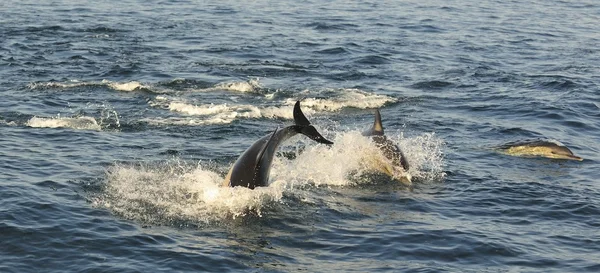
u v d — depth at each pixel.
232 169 23.61
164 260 19.19
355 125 34.00
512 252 20.50
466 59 50.50
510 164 28.45
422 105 37.88
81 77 40.81
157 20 60.06
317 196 24.11
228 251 19.88
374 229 21.78
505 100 39.12
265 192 23.30
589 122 35.47
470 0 81.81
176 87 39.50
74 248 19.56
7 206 21.70
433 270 19.19
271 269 19.00
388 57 49.97
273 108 35.56
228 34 55.50
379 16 67.75
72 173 24.92
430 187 25.58
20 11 61.22
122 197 22.97
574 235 21.94
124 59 45.53
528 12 75.00
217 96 37.97
